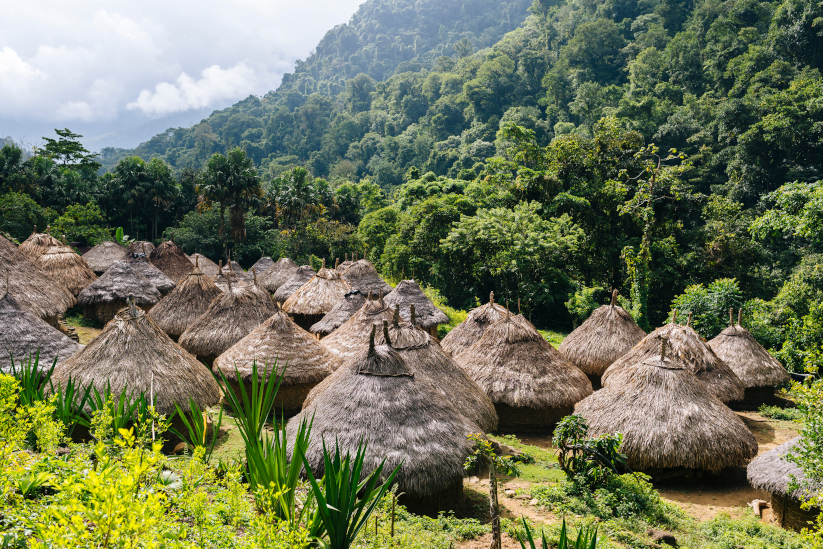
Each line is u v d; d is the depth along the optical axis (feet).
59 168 157.99
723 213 115.14
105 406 19.77
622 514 26.89
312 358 42.04
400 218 144.05
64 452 20.24
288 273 95.81
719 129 167.43
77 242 110.42
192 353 50.55
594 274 114.83
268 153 445.37
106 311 72.02
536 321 104.17
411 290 69.10
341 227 149.28
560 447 31.07
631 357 46.01
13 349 38.17
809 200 59.16
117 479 10.55
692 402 33.53
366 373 27.81
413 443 25.32
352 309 59.11
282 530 13.26
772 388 51.62
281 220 171.53
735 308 70.38
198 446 16.97
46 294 60.90
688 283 104.88
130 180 162.71
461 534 22.76
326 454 15.62
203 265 99.14
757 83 175.63
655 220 105.40
